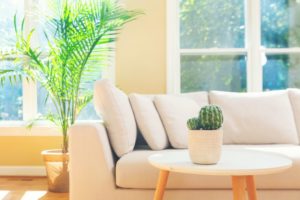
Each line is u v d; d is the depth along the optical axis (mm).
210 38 3898
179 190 2277
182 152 2119
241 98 3105
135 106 2709
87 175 2250
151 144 2668
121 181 2250
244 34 3891
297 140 3021
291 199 2281
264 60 3900
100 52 3691
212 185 2254
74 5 3465
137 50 3838
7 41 4066
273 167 1654
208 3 3896
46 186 3512
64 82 3281
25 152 3992
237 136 2967
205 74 3902
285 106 3086
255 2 3840
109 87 2494
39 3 3986
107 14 3242
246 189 2186
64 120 3320
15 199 3078
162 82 3842
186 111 2932
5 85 4062
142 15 3840
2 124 4039
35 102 4020
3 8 4070
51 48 3330
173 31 3857
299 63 3891
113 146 2486
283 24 3893
